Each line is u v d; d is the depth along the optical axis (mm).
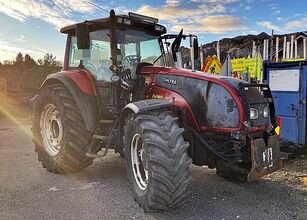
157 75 4086
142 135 3229
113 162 5340
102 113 4461
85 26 4098
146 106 3303
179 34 4750
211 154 3678
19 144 6957
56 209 3465
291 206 3500
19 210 3438
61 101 4574
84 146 4480
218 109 3545
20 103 16391
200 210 3420
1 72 22797
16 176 4617
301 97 5695
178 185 3066
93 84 4516
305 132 5699
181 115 3621
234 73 7699
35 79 21672
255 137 3570
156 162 3072
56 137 4938
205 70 7504
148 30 4723
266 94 3844
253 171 3346
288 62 5840
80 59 4809
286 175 4539
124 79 4207
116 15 4168
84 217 3275
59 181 4391
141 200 3354
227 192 3939
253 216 3268
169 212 3354
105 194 3896
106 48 4418
